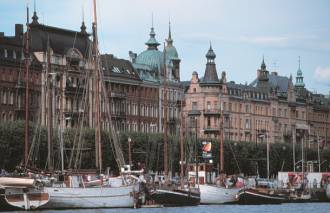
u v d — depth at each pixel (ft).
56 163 590.14
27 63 445.37
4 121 618.03
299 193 622.13
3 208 411.34
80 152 610.24
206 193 529.45
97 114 481.46
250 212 466.29
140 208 461.78
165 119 544.62
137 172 508.12
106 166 640.17
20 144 590.14
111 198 444.96
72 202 428.15
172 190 492.13
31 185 411.34
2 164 586.86
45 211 412.77
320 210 504.84
